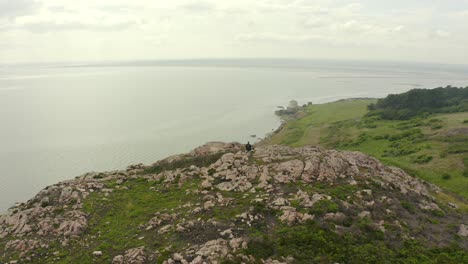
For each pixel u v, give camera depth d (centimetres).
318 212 3067
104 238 2927
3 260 2709
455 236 3120
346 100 19975
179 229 2898
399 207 3416
